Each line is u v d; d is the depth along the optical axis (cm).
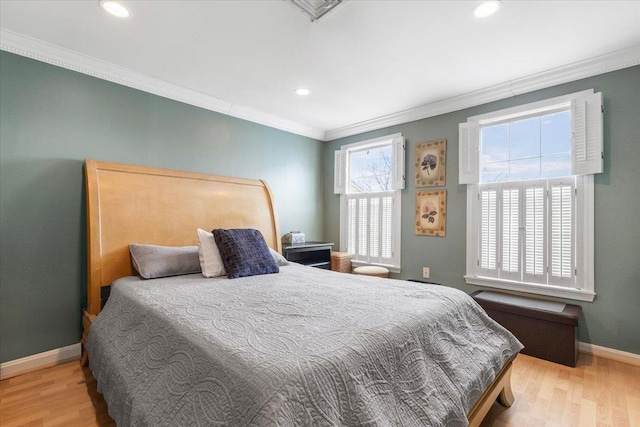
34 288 223
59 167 234
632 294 229
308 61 246
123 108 266
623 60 229
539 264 271
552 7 179
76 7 181
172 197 274
